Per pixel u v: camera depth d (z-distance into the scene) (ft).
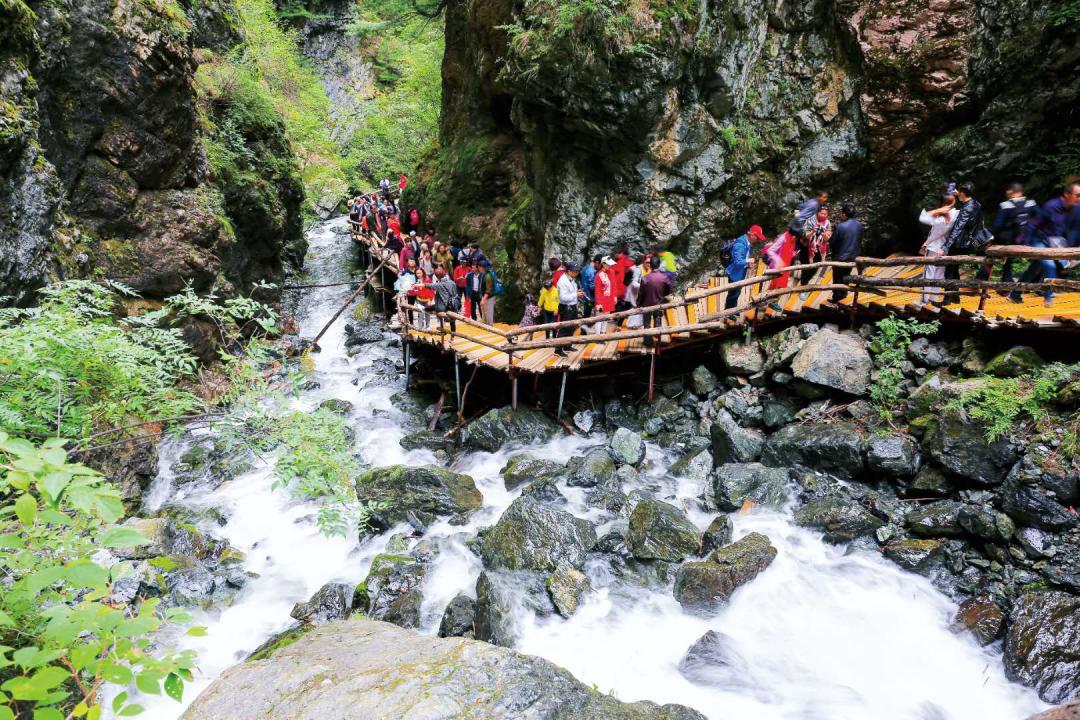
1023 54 34.78
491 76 54.75
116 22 35.37
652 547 25.59
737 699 18.95
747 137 41.32
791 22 40.83
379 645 12.45
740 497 28.25
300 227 73.31
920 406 27.25
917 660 20.06
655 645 21.58
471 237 58.75
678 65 37.09
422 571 25.49
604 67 36.40
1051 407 23.70
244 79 56.85
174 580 24.99
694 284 43.04
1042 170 35.81
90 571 7.14
